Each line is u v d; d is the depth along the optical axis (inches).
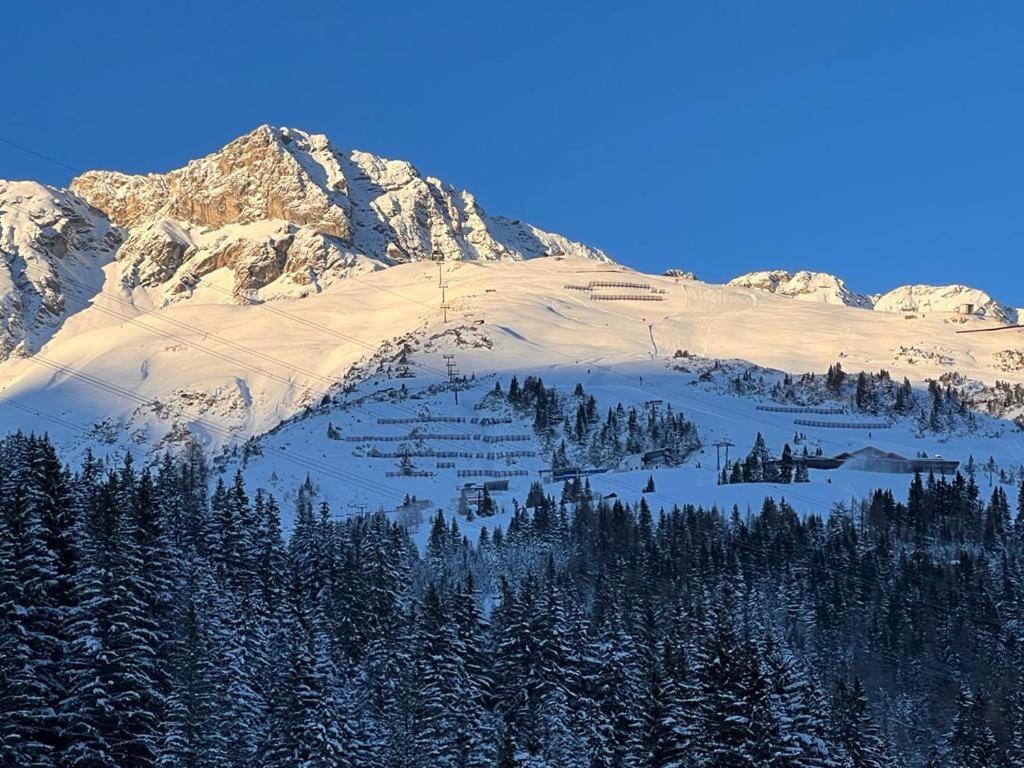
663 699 5251.0
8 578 4680.1
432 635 5959.6
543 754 5506.9
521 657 5935.0
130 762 4687.5
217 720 5009.8
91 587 4896.7
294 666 5246.1
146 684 4820.4
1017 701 6604.3
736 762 4662.9
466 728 5629.9
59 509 5118.1
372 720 5654.5
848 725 5575.8
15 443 6402.6
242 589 6515.8
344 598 6555.1
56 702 4665.4
